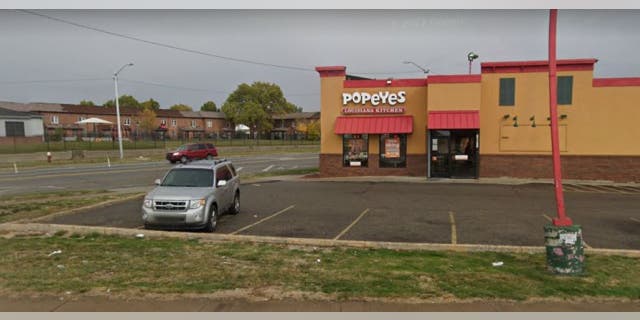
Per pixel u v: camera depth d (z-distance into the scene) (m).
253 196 14.85
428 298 4.79
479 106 18.59
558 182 5.96
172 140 58.19
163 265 6.18
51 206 12.39
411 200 13.69
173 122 80.75
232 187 11.19
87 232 8.73
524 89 18.73
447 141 19.53
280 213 11.50
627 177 17.98
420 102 20.08
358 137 20.92
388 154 20.58
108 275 5.62
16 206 12.41
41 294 4.84
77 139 51.91
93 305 4.55
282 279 5.48
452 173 19.55
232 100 94.25
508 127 18.97
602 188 16.34
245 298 4.77
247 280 5.44
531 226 9.60
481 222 10.08
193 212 8.91
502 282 5.38
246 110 88.94
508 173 19.08
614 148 18.09
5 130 49.44
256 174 24.00
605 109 18.09
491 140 19.19
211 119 88.19
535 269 6.07
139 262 6.34
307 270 5.94
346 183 18.72
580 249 5.77
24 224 9.20
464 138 19.33
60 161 34.34
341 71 20.81
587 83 18.19
